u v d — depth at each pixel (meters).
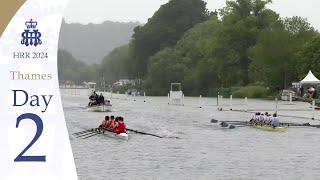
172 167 99.00
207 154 117.94
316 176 90.88
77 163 102.44
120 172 92.56
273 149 127.69
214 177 88.75
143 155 115.00
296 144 138.38
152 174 90.94
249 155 116.88
